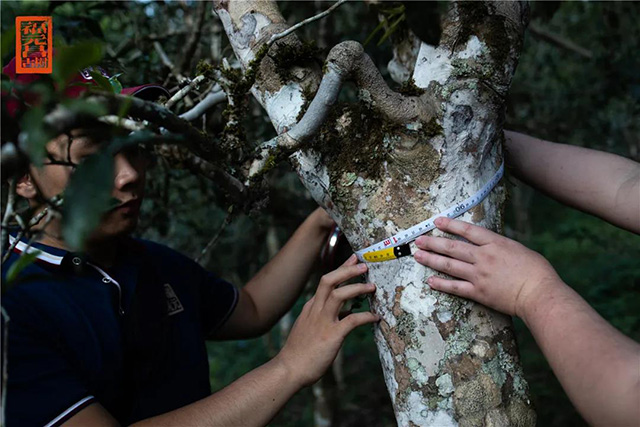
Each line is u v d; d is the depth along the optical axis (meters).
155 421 1.17
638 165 1.24
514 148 1.37
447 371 1.05
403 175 1.09
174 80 2.08
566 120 4.18
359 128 1.12
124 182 1.19
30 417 1.14
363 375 4.88
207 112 1.73
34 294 1.23
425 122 1.07
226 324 1.72
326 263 1.50
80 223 0.57
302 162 1.16
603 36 3.53
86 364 1.25
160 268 1.61
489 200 1.12
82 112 0.63
